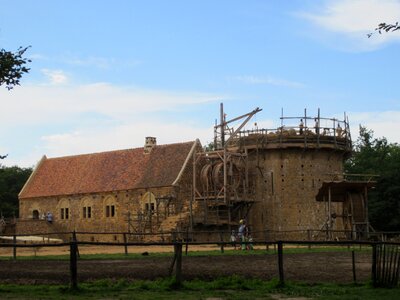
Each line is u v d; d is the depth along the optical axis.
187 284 22.58
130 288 21.78
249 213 70.81
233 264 30.27
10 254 45.19
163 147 78.69
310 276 25.89
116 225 76.56
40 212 85.94
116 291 21.22
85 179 82.62
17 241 59.91
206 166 69.88
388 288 21.59
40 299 19.22
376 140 110.25
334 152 71.62
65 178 85.69
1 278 25.16
